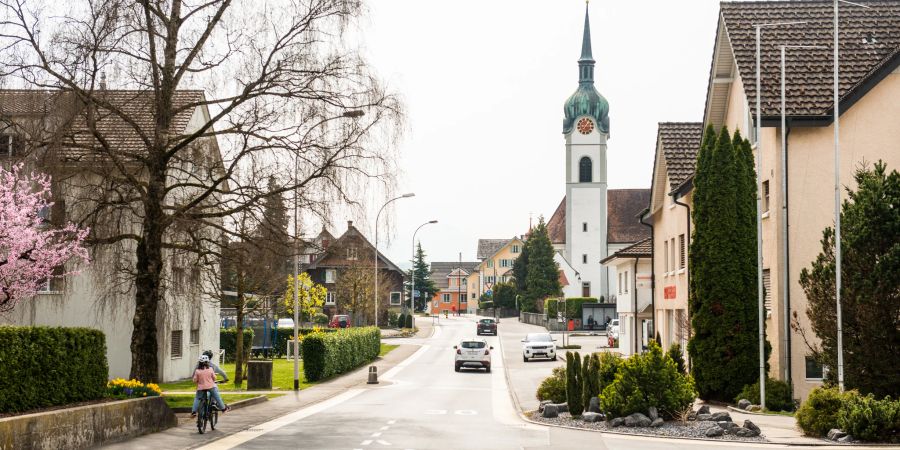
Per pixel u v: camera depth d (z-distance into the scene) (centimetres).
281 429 2220
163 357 3753
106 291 2494
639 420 2156
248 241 2358
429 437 2039
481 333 8844
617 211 12106
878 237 2122
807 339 2697
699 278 2770
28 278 2270
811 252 2720
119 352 3472
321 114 2305
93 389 1981
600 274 11419
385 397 3388
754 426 1983
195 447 1842
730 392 2712
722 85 3234
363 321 9331
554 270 11912
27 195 2169
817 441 1873
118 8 2164
